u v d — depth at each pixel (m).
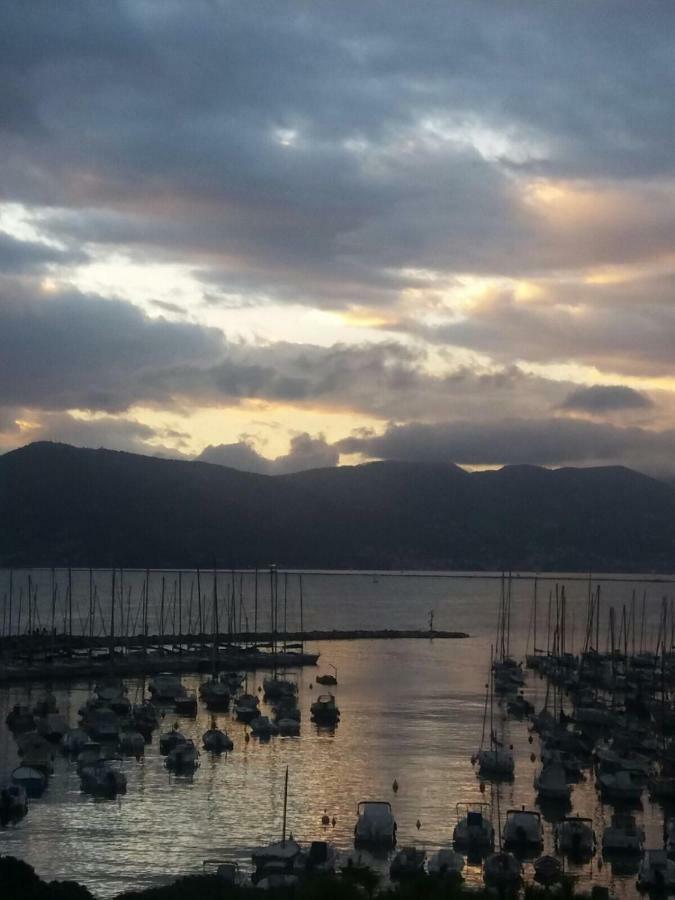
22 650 193.50
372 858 73.56
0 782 92.38
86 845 76.00
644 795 95.50
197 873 69.25
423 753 110.00
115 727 117.81
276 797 90.19
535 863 71.44
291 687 152.00
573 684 158.50
